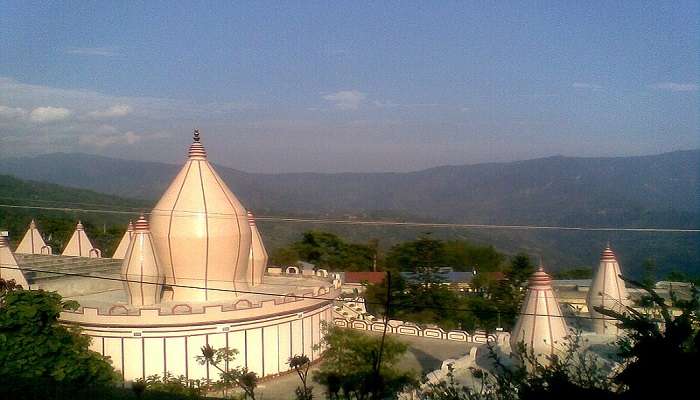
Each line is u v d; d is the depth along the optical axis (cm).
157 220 4262
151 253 4091
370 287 6219
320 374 3216
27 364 3036
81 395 2395
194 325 3847
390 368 3141
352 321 5281
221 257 4278
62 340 3366
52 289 4556
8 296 3366
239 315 3981
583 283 5869
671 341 880
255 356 4041
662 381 862
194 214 4219
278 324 4178
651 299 984
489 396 1244
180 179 4341
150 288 4078
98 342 3797
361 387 1493
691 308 942
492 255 7869
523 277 5703
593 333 3262
